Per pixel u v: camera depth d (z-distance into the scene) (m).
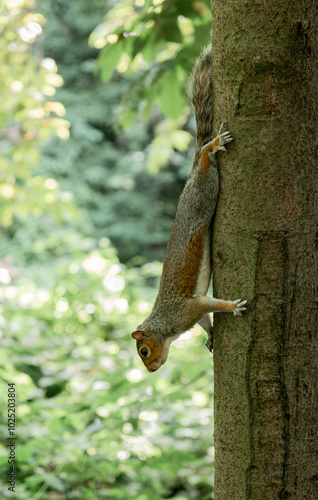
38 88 8.12
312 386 2.81
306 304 2.79
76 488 5.04
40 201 8.50
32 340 8.20
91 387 6.24
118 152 20.09
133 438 5.33
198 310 3.45
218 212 3.00
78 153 19.08
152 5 5.60
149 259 19.67
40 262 15.70
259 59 2.73
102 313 9.09
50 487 4.94
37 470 5.19
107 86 19.17
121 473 5.54
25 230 15.77
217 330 3.00
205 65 3.38
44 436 5.32
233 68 2.82
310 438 2.81
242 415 2.85
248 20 2.75
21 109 7.96
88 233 17.86
